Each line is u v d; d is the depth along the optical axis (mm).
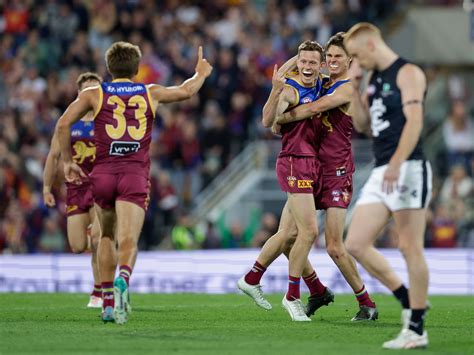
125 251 21484
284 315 25859
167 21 60031
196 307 29203
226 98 55094
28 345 18812
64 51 59125
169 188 50781
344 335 20609
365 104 18781
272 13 60469
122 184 21688
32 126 53562
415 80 18031
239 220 52781
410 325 18297
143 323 23266
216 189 52781
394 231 48219
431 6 63000
